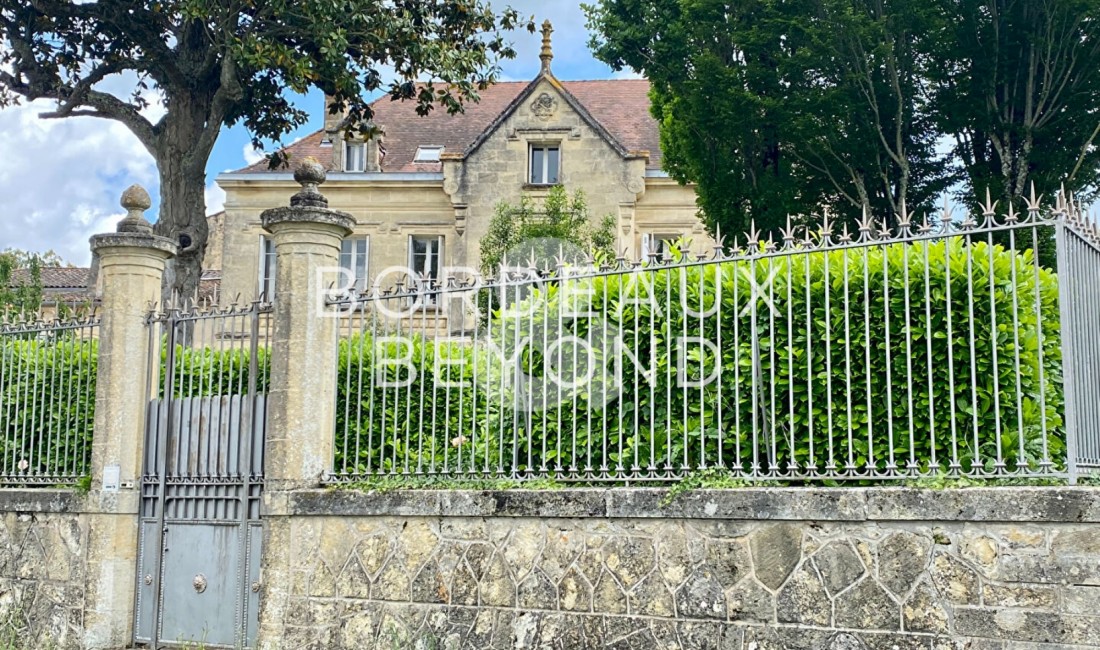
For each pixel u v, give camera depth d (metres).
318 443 7.91
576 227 26.67
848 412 6.18
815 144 18.25
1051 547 5.45
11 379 9.75
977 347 6.16
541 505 6.87
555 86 29.19
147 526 8.74
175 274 18.17
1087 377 6.04
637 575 6.53
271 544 7.79
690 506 6.39
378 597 7.39
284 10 17.11
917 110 18.95
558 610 6.75
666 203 28.56
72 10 18.42
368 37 17.98
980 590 5.58
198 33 18.66
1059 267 5.79
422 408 7.63
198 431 8.64
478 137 29.47
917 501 5.77
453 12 19.84
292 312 8.02
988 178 18.00
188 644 8.22
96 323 9.23
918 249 6.41
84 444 9.13
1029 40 17.84
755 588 6.17
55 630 8.77
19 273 22.77
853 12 17.78
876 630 5.81
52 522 8.99
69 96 18.78
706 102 18.62
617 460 7.02
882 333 6.38
